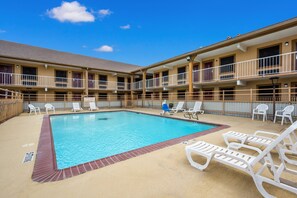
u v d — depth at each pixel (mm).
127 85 23406
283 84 9984
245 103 9594
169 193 2166
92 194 2141
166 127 8430
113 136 6695
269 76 9336
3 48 16641
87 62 22297
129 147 5293
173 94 17297
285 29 8508
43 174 2668
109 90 20781
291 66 9305
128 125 9000
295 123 2047
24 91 15875
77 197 2080
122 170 2807
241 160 2316
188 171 2775
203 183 2408
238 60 11977
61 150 4969
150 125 8969
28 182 2436
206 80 14211
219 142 4473
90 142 5832
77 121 10305
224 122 7824
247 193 2174
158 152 3691
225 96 12992
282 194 2143
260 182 2102
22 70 15711
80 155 4562
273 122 7746
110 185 2348
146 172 2736
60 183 2404
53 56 19703
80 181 2457
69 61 19891
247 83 11609
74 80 18969
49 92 17172
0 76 14594
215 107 11133
